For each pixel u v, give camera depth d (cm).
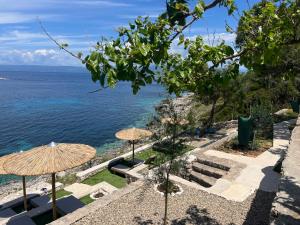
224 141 1591
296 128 1086
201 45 409
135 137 1803
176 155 813
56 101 7588
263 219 836
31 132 4050
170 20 326
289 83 2670
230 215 871
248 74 2473
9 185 2130
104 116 5306
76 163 1055
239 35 417
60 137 3791
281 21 371
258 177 1115
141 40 291
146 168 1529
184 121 816
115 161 1834
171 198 991
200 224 835
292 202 534
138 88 305
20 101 7512
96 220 872
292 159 749
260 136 1695
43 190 1566
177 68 378
